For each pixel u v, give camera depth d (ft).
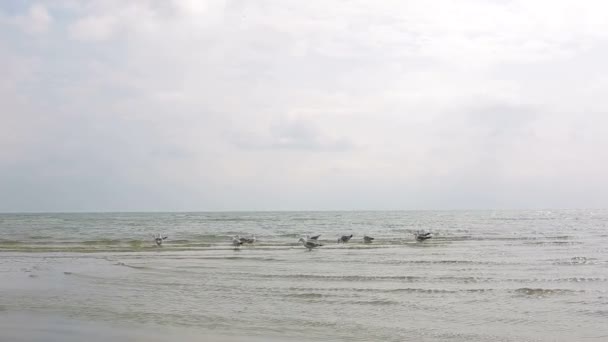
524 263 86.99
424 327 44.93
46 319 47.19
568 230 202.18
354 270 79.20
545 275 73.10
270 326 44.98
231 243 139.13
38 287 64.03
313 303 54.60
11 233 181.57
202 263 89.20
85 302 54.75
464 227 236.63
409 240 149.07
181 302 55.01
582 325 45.68
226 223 286.05
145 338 40.96
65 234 177.47
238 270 79.36
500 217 423.23
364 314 49.60
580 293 59.41
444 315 49.29
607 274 73.97
